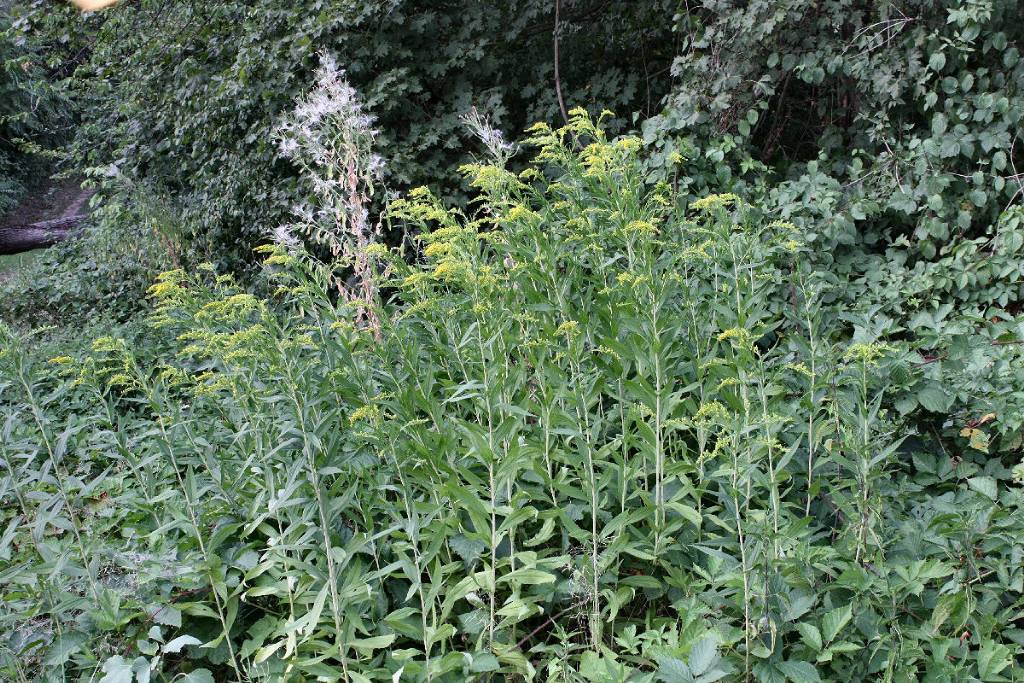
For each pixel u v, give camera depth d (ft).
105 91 26.32
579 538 6.93
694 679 5.86
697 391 8.38
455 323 8.18
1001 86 13.37
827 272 12.68
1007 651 6.06
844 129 16.44
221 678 7.20
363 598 6.64
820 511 7.91
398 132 19.84
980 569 6.82
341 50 19.11
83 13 23.62
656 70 20.31
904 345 8.73
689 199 14.34
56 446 7.52
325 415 6.73
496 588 7.32
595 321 8.23
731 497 7.20
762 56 15.21
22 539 9.10
